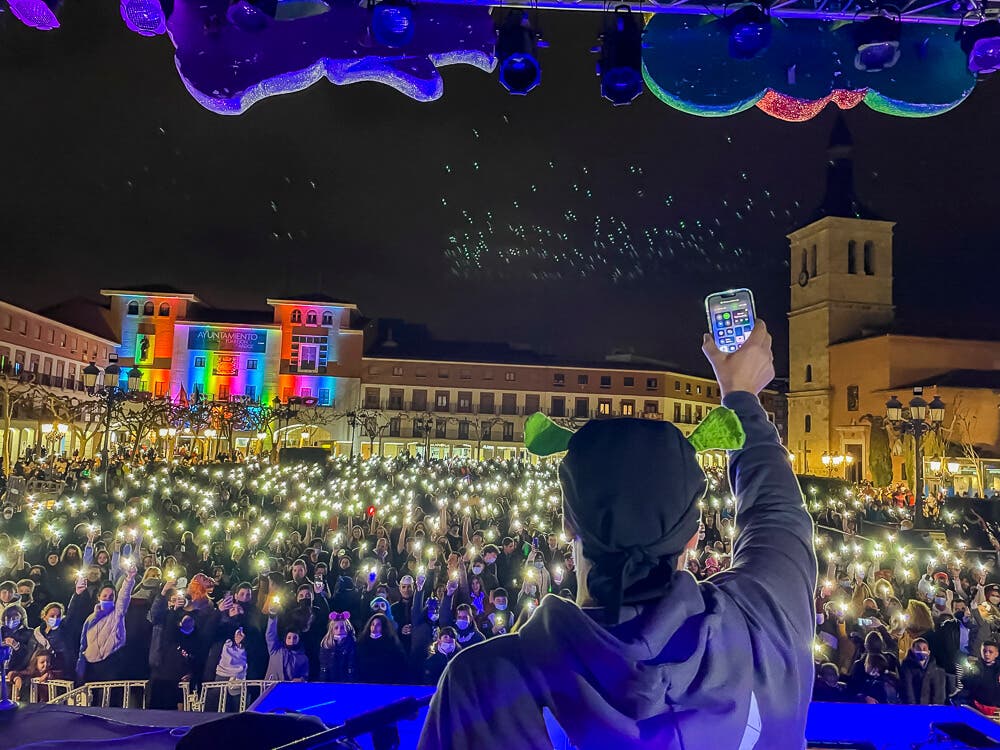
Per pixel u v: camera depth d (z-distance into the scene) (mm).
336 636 8344
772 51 4523
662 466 1372
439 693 1267
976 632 8297
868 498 29938
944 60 4574
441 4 4344
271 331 75000
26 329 56531
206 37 4070
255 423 62062
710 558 12664
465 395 78562
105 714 2770
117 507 19203
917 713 2875
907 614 8617
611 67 4559
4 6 4473
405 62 4309
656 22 4566
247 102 4258
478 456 77438
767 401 82438
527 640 1267
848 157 63281
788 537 1543
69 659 8477
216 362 74125
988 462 46531
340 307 75625
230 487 26766
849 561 14508
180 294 74125
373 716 1641
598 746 1142
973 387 48656
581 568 1410
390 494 27109
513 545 13766
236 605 8586
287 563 12938
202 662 8219
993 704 7660
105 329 72562
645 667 1172
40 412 50312
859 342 56812
